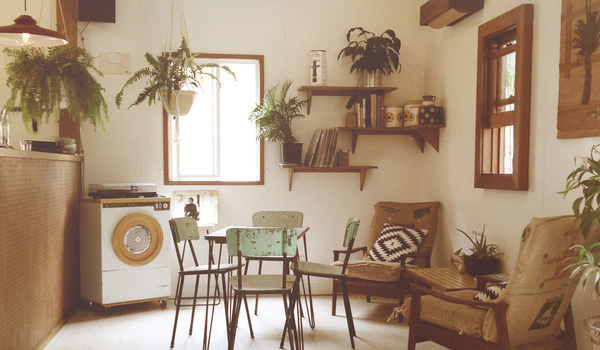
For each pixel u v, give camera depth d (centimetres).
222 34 554
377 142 580
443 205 529
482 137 437
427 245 514
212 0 552
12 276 325
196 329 441
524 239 271
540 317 288
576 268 257
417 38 579
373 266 462
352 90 560
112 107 541
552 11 354
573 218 275
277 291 349
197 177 559
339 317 476
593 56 310
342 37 570
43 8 489
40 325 386
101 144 540
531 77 376
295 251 348
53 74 388
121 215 485
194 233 410
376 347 395
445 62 525
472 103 469
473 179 468
